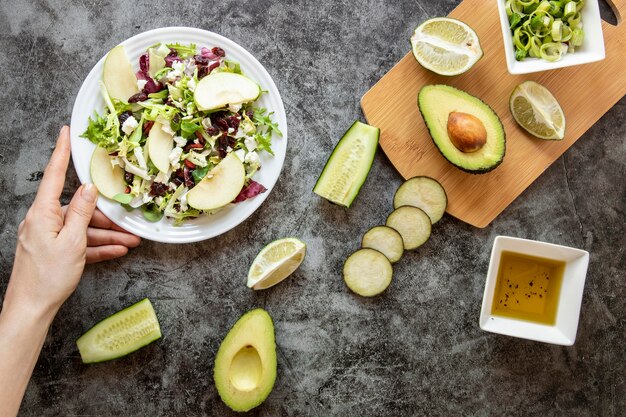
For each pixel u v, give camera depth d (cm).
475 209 67
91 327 66
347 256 68
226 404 63
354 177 65
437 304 68
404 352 68
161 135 63
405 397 68
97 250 65
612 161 68
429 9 68
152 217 63
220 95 62
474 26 66
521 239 63
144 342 65
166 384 67
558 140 66
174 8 67
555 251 63
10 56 67
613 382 68
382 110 66
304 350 68
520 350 68
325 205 68
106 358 65
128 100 63
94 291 67
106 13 67
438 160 66
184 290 68
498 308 66
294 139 68
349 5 68
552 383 68
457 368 68
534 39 63
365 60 68
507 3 64
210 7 68
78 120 62
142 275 67
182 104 63
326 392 68
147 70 63
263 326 63
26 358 58
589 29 62
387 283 66
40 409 67
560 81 66
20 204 67
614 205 68
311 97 68
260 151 64
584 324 69
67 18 67
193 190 62
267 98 64
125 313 65
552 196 68
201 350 68
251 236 68
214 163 64
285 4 68
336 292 68
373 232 66
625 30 65
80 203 60
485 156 63
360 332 68
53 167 61
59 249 59
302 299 68
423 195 66
